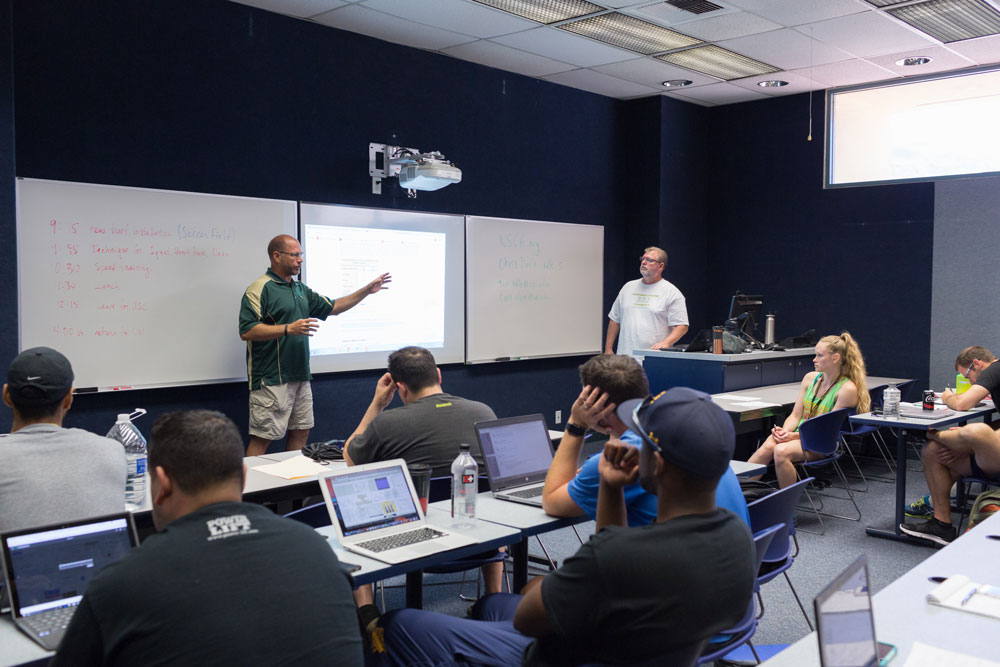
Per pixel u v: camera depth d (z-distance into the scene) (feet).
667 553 4.50
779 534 8.43
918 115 21.84
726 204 25.84
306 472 10.14
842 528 15.44
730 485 7.01
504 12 16.53
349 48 17.85
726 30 17.67
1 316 12.25
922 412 15.61
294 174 17.10
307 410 16.26
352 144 18.03
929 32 17.83
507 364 21.85
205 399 15.94
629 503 6.61
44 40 13.65
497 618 7.18
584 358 23.93
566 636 4.63
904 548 14.19
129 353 14.79
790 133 24.40
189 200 15.48
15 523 6.10
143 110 14.87
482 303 20.89
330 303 16.44
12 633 5.36
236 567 4.07
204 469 4.45
